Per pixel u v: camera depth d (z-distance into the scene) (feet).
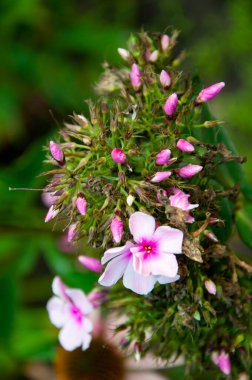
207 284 1.00
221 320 1.07
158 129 1.00
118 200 0.94
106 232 0.94
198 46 2.34
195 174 0.97
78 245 1.09
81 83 2.07
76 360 1.48
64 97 2.03
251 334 1.07
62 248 1.56
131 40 1.12
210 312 1.04
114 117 0.99
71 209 0.96
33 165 1.48
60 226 1.56
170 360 1.21
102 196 0.96
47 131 2.24
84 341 1.10
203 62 2.32
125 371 1.47
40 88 2.07
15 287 1.58
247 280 1.09
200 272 1.01
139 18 2.42
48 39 2.07
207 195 0.98
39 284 1.82
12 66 2.01
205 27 2.40
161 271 0.90
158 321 1.07
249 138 2.15
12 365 1.70
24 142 2.23
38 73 2.02
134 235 0.91
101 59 2.08
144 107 1.02
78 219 0.96
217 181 1.13
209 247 1.00
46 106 2.21
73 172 0.95
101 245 0.96
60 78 2.05
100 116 1.00
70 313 1.13
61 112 2.06
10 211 1.56
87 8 2.38
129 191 0.94
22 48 2.02
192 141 0.98
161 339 1.09
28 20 2.03
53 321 1.14
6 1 1.95
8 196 1.55
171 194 0.95
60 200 0.95
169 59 1.11
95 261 1.05
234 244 1.99
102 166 0.97
